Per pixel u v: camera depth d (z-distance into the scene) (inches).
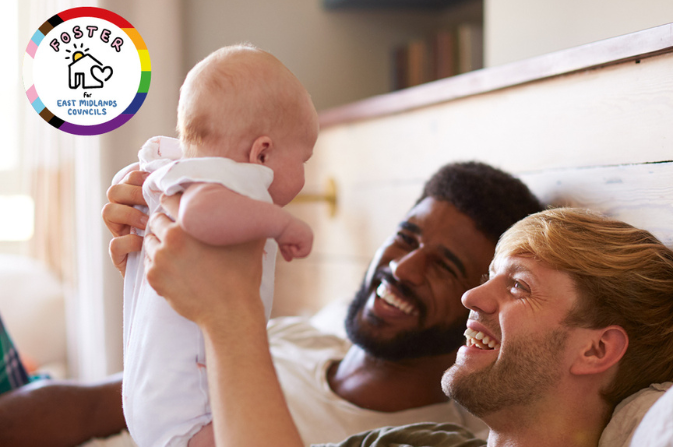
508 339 30.4
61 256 91.9
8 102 105.8
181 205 23.7
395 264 47.3
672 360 29.6
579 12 56.4
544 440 29.8
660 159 37.6
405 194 67.0
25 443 44.1
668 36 36.1
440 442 35.2
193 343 26.9
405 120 66.6
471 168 47.9
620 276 29.5
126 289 30.9
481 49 94.7
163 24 92.7
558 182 46.2
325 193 85.0
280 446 22.3
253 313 24.6
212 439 26.6
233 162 25.0
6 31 104.2
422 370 47.9
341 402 48.9
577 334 29.4
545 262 30.9
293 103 27.1
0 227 108.7
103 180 86.2
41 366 87.8
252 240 25.5
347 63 114.2
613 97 41.1
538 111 48.1
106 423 48.5
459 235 45.6
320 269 88.0
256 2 109.0
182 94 27.7
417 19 117.3
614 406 29.7
